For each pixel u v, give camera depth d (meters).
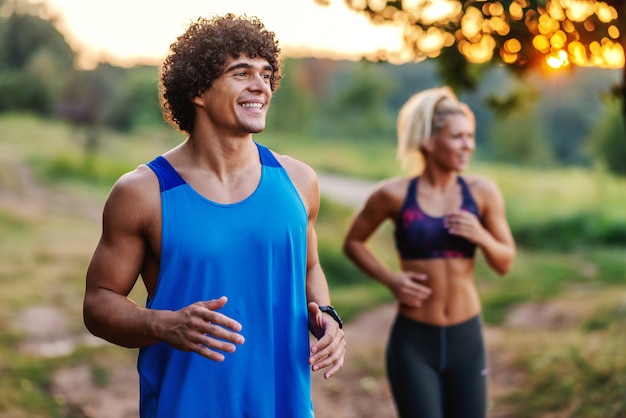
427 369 3.89
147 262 2.35
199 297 2.26
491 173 27.70
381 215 4.14
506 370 6.30
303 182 2.51
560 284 11.59
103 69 47.59
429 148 3.98
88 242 14.03
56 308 9.22
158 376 2.35
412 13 3.84
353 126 55.75
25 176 21.41
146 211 2.26
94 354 7.18
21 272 11.20
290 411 2.36
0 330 7.93
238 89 2.26
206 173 2.32
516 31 3.57
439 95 4.04
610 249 15.98
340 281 12.45
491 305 9.91
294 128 52.12
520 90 5.18
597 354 5.86
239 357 2.29
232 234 2.28
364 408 5.95
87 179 22.06
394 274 4.05
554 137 48.59
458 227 3.88
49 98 41.94
